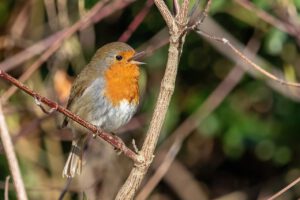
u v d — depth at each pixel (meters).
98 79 9.28
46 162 12.59
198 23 6.60
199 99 13.53
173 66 6.62
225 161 14.71
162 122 6.71
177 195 14.62
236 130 13.53
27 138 12.45
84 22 10.30
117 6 10.89
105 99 9.25
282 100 13.62
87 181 12.00
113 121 9.35
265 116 13.73
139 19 10.87
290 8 10.55
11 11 12.48
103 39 13.25
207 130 13.44
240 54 7.10
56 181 12.49
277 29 11.50
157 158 13.20
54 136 12.38
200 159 14.56
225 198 14.52
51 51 10.32
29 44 12.35
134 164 6.82
